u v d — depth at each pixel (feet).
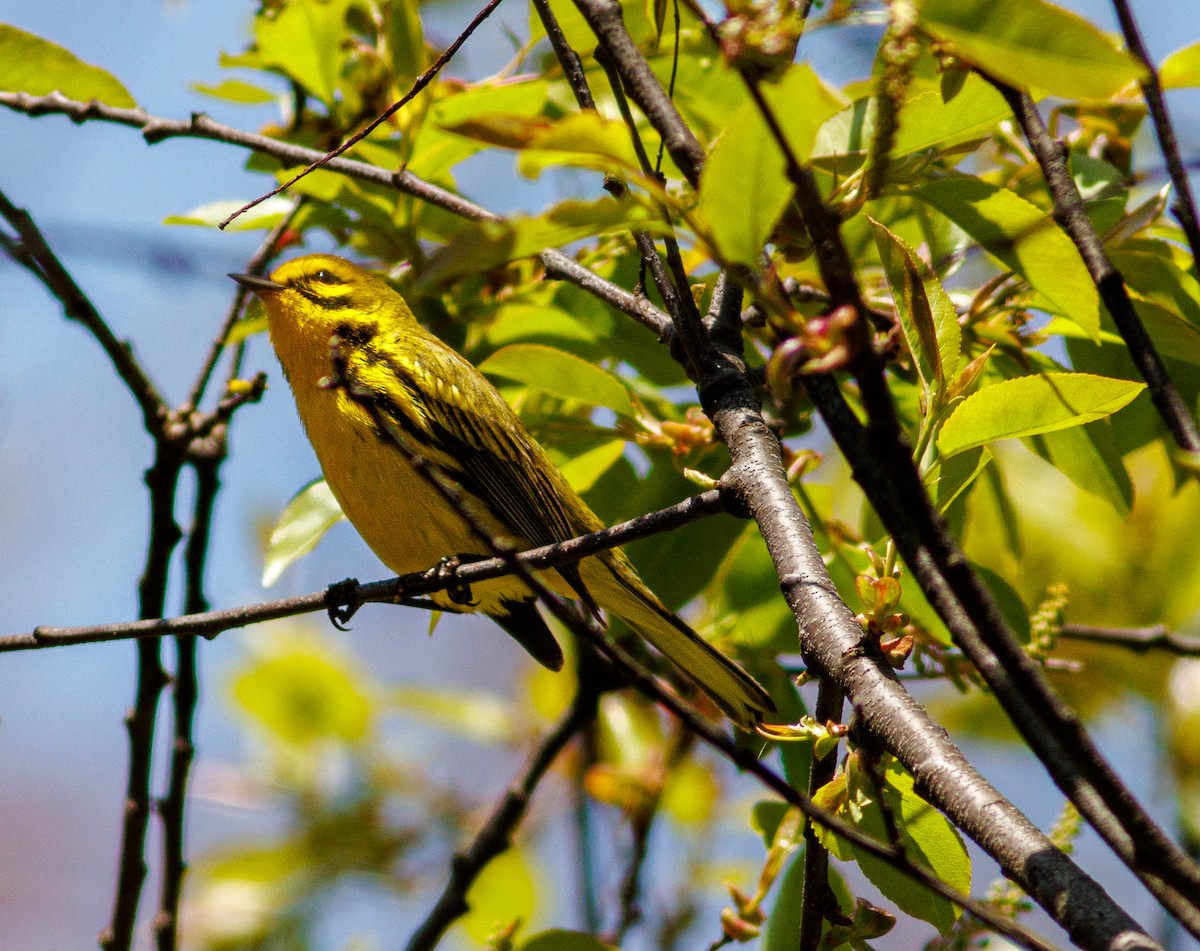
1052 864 16.46
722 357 24.90
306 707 44.88
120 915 36.60
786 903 26.99
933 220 32.22
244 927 41.22
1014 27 15.03
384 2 38.19
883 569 21.40
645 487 34.86
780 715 33.78
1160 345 29.25
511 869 42.29
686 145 19.06
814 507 33.40
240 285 37.91
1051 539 42.75
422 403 35.45
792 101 15.06
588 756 43.34
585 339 35.76
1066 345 31.50
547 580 35.19
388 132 36.99
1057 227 23.94
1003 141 33.99
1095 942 15.23
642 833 39.58
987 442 21.48
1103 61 14.84
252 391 37.06
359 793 43.86
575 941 29.86
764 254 21.01
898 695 19.51
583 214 16.06
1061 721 14.65
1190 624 41.98
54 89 35.63
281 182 35.47
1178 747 39.88
